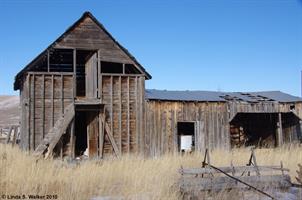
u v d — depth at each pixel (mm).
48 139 23453
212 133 28484
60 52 26672
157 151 26484
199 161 20484
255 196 13352
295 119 31875
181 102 27766
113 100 25875
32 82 24062
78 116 29531
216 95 31031
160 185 13656
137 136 26172
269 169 15211
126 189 13703
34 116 23859
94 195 13500
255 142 35344
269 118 34750
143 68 26688
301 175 15203
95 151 25219
